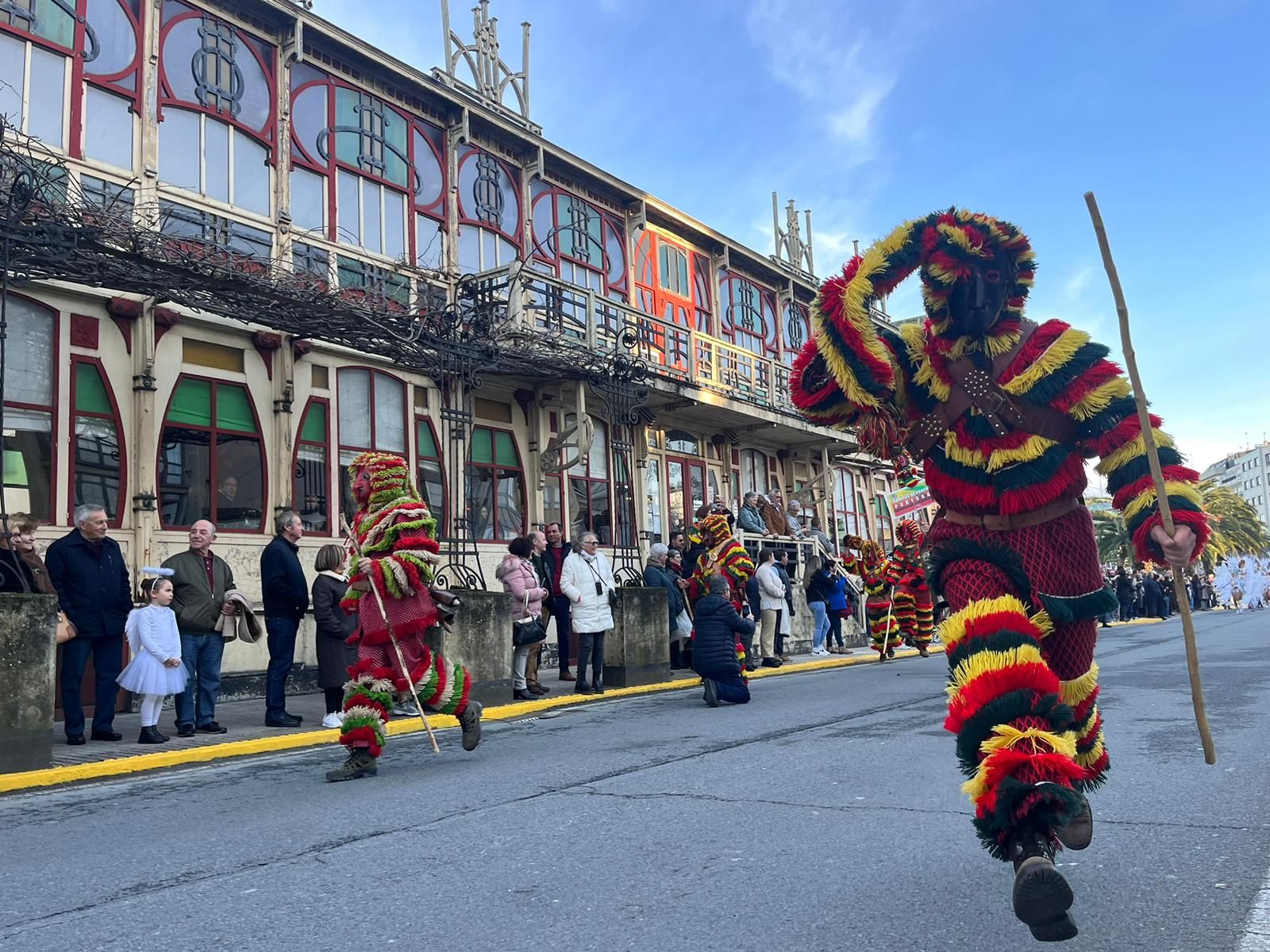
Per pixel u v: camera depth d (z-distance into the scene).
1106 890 3.33
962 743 2.57
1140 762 5.75
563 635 13.51
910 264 2.93
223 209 12.28
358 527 6.61
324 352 13.12
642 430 18.67
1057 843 2.44
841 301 2.88
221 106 12.48
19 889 3.94
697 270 21.42
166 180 11.79
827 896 3.38
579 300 17.72
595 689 11.85
